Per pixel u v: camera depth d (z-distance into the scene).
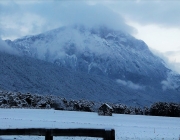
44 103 154.38
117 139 26.70
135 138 29.36
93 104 170.38
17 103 143.38
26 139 20.41
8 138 20.00
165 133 40.75
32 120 55.47
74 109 165.50
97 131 11.26
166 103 167.12
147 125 64.06
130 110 180.12
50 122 52.69
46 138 11.92
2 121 46.19
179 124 77.25
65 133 11.71
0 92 152.50
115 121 75.00
